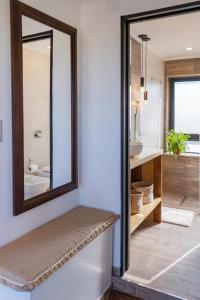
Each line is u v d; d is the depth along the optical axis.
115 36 2.09
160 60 4.18
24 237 1.72
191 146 4.33
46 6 1.85
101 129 2.21
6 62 1.57
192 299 2.00
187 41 3.33
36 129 1.82
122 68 2.08
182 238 2.96
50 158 1.97
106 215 2.11
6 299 1.39
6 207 1.63
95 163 2.25
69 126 2.16
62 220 2.00
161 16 1.99
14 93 1.61
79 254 1.72
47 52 1.88
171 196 4.34
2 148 1.58
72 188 2.20
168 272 2.33
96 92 2.20
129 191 2.22
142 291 2.11
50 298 1.47
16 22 1.59
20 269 1.36
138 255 2.61
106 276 2.10
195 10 1.89
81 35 2.21
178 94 4.32
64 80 2.06
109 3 2.09
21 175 1.69
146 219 3.42
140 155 2.90
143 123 3.69
